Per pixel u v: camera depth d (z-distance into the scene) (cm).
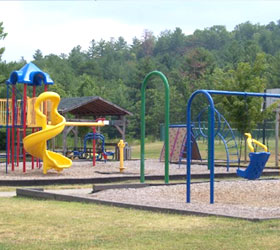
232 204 1202
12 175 2028
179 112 6844
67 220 977
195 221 946
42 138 2009
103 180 1798
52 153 2167
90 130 4672
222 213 1001
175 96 6888
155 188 1471
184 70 9081
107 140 6322
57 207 1140
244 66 3181
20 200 1284
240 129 3130
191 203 1197
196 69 8862
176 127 2928
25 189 1374
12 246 765
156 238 808
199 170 2322
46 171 2067
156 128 7156
